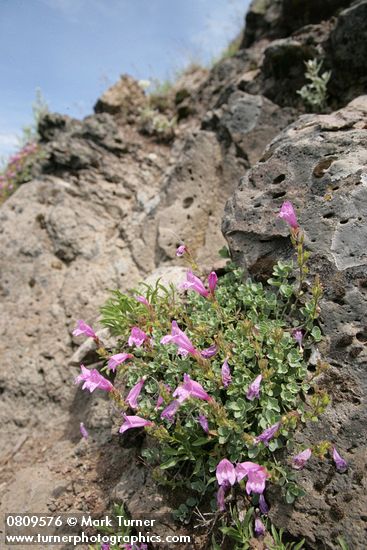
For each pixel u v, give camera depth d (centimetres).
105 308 52
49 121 106
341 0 81
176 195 75
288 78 77
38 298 75
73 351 68
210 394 41
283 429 36
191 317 47
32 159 108
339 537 32
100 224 82
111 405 49
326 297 41
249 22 103
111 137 95
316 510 34
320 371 37
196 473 40
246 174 53
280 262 44
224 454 39
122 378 49
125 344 50
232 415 39
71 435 59
